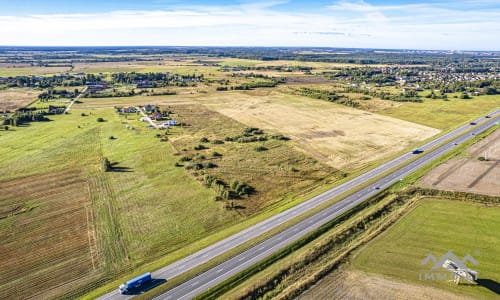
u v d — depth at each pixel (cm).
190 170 9956
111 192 8612
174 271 5631
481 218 7131
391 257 5916
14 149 11756
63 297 5156
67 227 7044
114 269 5769
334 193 8319
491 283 5297
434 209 7525
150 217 7425
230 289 5244
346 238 6519
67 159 10869
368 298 5019
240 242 6347
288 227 6806
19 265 5884
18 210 7719
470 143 11812
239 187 8644
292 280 5416
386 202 7800
